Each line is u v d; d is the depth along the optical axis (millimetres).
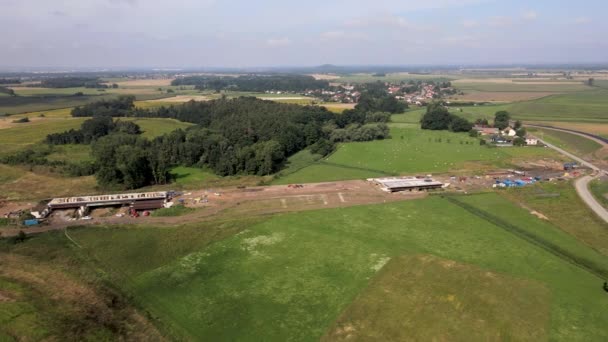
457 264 74938
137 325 59469
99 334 57062
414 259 77188
